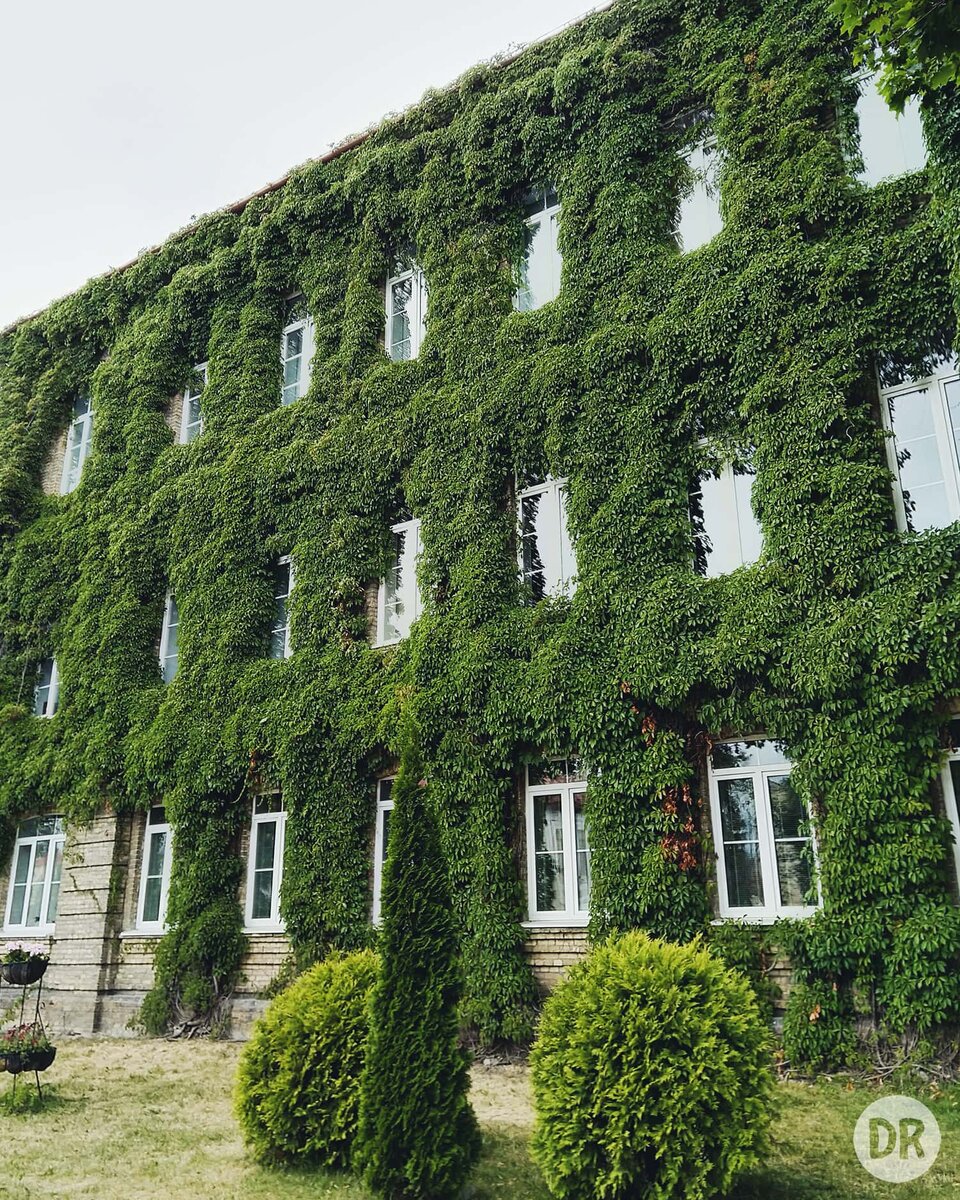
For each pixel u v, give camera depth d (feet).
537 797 40.34
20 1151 25.90
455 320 49.34
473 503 45.27
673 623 37.24
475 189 51.72
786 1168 21.90
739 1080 19.58
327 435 52.34
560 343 45.19
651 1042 19.67
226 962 45.73
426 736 42.09
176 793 49.83
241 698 49.65
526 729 39.81
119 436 63.52
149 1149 25.93
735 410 39.50
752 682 35.32
